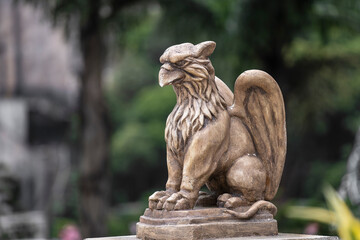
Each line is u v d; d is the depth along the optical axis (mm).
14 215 8922
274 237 2740
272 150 2979
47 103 14633
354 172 7652
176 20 9523
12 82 14562
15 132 14281
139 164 17938
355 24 9133
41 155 14602
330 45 10094
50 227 11609
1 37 14555
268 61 8750
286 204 8805
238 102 2951
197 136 2807
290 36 8406
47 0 8836
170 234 2670
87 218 8891
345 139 16344
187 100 2891
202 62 2848
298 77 10273
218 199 2881
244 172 2859
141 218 2918
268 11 7977
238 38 8180
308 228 6492
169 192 2881
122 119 19375
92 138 8953
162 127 18531
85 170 8922
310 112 11141
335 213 2199
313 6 8500
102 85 9102
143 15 9797
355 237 2092
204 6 9273
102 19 9109
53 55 14742
